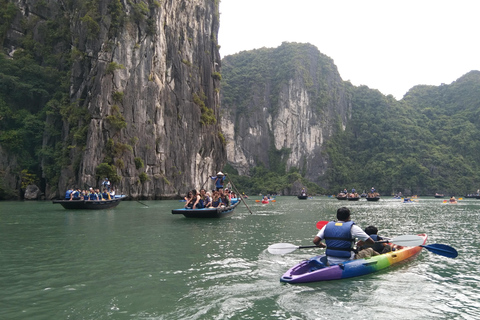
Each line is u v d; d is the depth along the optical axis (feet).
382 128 465.88
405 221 63.62
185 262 26.48
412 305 17.51
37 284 20.68
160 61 167.73
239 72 511.40
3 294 18.85
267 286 20.30
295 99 472.03
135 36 153.69
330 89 498.28
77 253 29.86
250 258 27.94
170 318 15.56
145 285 20.48
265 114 475.72
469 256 29.81
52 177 139.33
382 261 24.84
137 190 144.56
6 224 52.24
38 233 42.42
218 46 234.38
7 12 157.99
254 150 461.37
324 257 23.90
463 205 135.54
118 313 16.15
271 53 522.47
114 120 138.10
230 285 20.49
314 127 464.24
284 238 38.63
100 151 134.51
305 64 493.77
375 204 140.87
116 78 144.05
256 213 78.89
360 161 453.99
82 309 16.65
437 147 402.52
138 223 53.78
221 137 224.53
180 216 65.87
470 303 17.88
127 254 29.48
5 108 144.56
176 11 188.34
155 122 161.48
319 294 18.99
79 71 148.36
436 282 21.63
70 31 159.43
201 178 198.59
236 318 15.60
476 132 402.52
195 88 201.46
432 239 40.45
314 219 62.85
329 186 429.38
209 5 224.94
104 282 21.09
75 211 78.28
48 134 146.10
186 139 184.03
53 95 152.46
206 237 39.29
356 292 19.43
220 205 62.59
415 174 372.17
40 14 163.12
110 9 148.05
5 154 138.82
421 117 467.52
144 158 152.25
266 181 422.00
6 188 133.80
